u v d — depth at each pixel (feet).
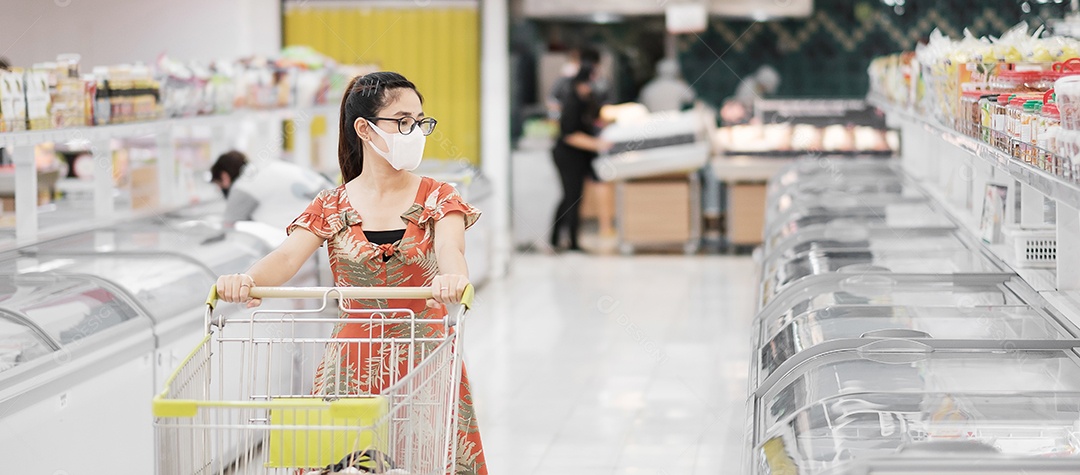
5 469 14.34
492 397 27.32
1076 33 26.84
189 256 20.81
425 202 14.51
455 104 54.90
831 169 38.63
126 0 47.62
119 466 17.26
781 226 28.84
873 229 24.39
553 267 48.80
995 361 13.24
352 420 11.20
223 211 27.14
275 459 12.22
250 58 34.30
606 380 28.84
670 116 54.29
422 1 54.13
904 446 10.75
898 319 15.75
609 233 57.67
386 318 14.05
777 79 59.88
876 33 58.80
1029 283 17.26
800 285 18.84
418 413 12.31
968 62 21.38
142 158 30.01
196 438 11.99
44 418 15.24
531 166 55.01
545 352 32.32
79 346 16.15
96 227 22.91
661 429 24.21
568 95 52.34
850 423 11.61
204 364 12.60
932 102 24.88
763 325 18.28
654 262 50.11
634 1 54.60
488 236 44.83
